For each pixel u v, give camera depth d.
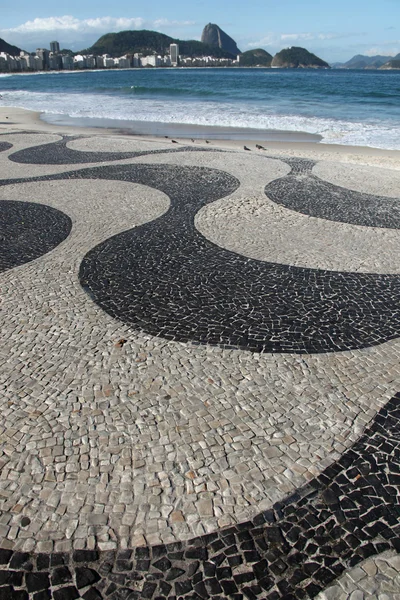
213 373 4.63
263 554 2.94
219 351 5.00
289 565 2.87
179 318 5.68
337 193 11.23
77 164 14.48
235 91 49.25
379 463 3.58
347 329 5.46
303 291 6.39
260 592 2.72
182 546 2.99
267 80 77.12
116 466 3.54
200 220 9.29
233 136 21.62
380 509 3.22
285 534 3.06
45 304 6.03
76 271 7.03
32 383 4.48
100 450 3.69
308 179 12.55
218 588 2.75
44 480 3.42
